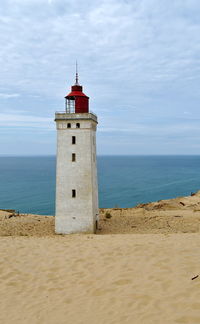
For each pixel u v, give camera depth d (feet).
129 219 109.50
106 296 28.96
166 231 84.48
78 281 33.32
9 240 52.44
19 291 32.04
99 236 56.90
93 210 91.45
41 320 25.90
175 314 23.45
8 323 25.86
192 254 36.19
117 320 24.23
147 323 22.90
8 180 464.24
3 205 257.34
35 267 38.24
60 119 91.40
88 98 94.79
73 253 42.39
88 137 90.68
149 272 32.63
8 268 37.88
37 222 108.27
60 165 92.12
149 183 407.64
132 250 40.70
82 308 27.30
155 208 141.18
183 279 29.55
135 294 28.19
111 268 35.45
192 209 131.64
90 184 90.68
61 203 91.97
